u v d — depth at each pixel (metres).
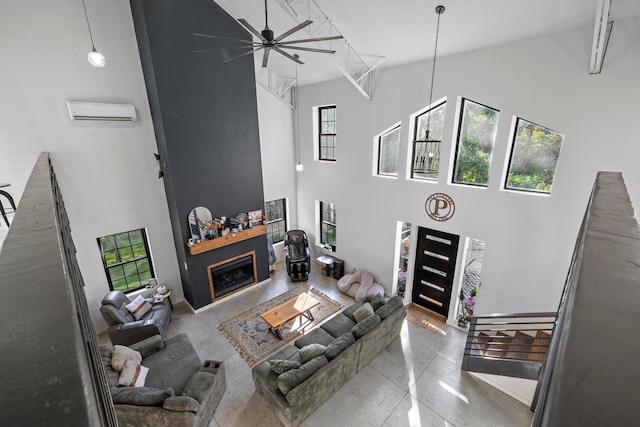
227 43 5.04
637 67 3.02
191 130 4.91
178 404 2.88
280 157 7.25
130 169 4.97
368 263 6.47
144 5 4.08
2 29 3.71
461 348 4.68
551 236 3.91
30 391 0.38
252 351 4.64
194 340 4.89
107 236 4.99
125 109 4.64
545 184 4.00
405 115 5.09
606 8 2.65
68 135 4.34
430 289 5.66
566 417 0.32
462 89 4.34
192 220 5.25
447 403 3.71
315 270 7.32
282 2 4.00
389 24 3.88
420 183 5.17
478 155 4.57
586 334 0.45
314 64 5.65
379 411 3.61
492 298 4.63
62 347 0.46
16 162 4.02
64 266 0.72
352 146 6.11
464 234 4.78
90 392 0.39
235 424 3.45
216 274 5.77
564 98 3.52
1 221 3.65
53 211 1.14
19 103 3.93
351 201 6.46
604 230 0.84
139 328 4.51
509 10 3.21
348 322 4.68
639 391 0.34
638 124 3.11
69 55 4.18
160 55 4.36
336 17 4.03
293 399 3.06
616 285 0.58
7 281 0.65
